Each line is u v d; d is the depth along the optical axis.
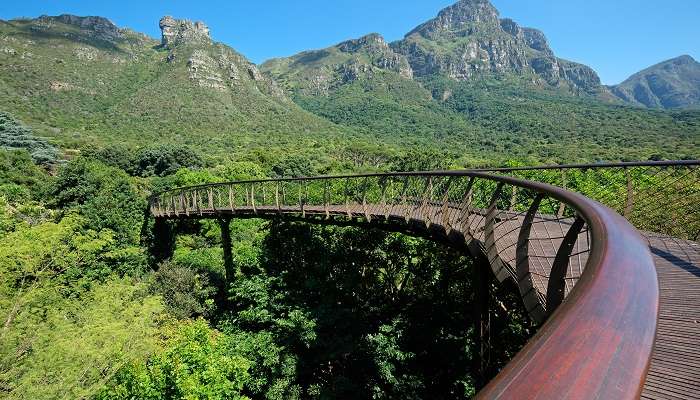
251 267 15.45
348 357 11.70
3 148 36.81
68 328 9.09
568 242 2.53
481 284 5.67
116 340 9.00
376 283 13.67
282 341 11.30
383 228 9.31
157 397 8.56
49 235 11.15
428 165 58.72
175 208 18.34
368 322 12.12
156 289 16.03
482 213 7.23
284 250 14.84
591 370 0.59
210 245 24.64
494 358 8.86
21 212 17.30
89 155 48.78
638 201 6.65
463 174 5.41
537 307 3.17
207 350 9.64
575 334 0.69
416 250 12.51
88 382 8.30
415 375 9.90
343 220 10.68
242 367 9.62
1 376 7.67
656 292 0.89
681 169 6.00
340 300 12.73
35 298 10.05
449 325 10.68
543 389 0.54
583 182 10.18
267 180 13.02
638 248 1.17
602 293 0.83
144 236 21.27
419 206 8.55
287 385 10.83
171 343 10.73
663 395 1.62
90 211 19.64
